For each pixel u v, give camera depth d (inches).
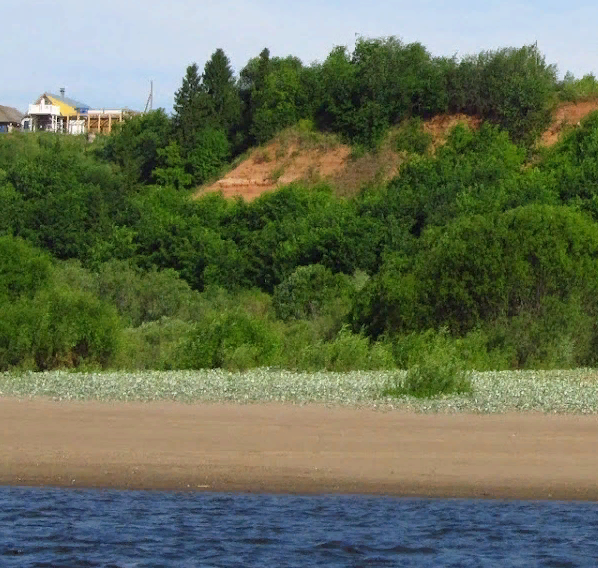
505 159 4785.9
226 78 6018.7
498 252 2743.6
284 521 959.6
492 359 2438.5
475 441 1240.8
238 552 880.9
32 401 1637.6
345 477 1089.4
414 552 876.6
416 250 3282.5
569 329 2610.7
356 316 2918.3
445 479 1080.8
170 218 4571.9
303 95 5575.8
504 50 5452.8
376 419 1407.5
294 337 2650.1
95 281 3742.6
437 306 2763.3
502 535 918.4
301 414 1462.8
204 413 1477.6
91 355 2438.5
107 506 1010.1
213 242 4355.3
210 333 2432.3
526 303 2719.0
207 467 1131.3
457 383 1710.1
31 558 875.4
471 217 3021.7
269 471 1115.3
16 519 973.8
